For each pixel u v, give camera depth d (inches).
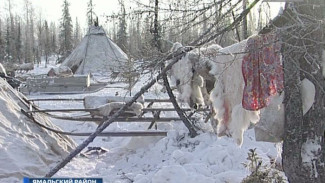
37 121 350.9
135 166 325.1
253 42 183.0
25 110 367.2
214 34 194.9
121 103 371.6
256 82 185.2
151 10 205.6
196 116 368.5
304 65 171.8
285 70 173.2
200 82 256.8
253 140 304.0
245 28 196.9
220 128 216.4
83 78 947.3
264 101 183.8
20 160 291.6
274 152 286.8
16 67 1788.9
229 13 188.9
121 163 334.6
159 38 214.2
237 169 268.7
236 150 283.9
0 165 279.7
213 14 190.4
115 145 423.2
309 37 165.8
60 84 942.4
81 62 1231.5
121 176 296.2
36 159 302.8
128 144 375.9
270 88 181.6
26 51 2869.1
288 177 177.8
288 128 175.6
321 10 167.9
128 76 212.7
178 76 257.6
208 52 207.5
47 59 3006.9
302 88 172.7
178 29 200.4
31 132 331.6
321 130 172.7
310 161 171.3
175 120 376.2
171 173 251.1
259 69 183.3
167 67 213.0
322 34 163.3
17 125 328.5
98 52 1232.8
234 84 207.3
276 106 183.3
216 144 307.9
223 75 212.1
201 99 264.5
